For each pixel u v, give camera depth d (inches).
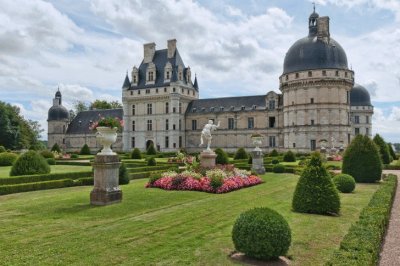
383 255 447.8
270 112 3553.2
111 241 462.6
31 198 844.6
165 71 3944.4
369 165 1153.4
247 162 2060.8
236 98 3873.0
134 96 4116.6
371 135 4293.8
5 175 1321.4
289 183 1148.5
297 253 432.5
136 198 798.5
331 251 441.4
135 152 2645.2
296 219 605.3
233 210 674.2
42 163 1207.6
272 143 3550.7
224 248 442.3
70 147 4719.5
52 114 4793.3
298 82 3073.3
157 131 3993.6
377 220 500.4
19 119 4495.6
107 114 4554.6
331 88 2997.0
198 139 3946.9
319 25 3083.2
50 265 376.5
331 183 661.9
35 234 495.8
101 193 718.5
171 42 4033.0
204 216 617.9
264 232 398.6
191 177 976.3
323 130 3002.0
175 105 3882.9
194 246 447.8
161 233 503.5
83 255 408.8
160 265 382.0
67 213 634.2
